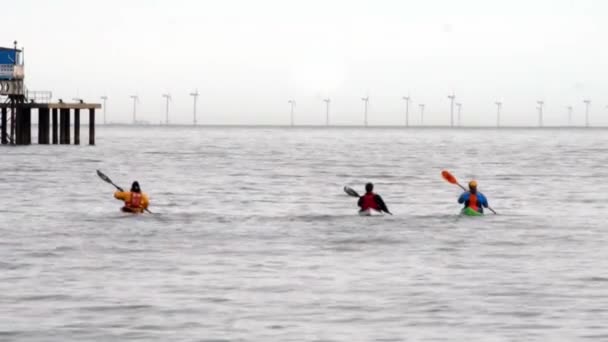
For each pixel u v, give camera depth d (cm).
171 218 9838
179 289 5875
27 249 7531
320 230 8850
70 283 6056
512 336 4725
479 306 5400
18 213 10312
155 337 4688
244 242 8019
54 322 4981
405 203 12100
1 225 9144
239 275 6384
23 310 5256
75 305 5388
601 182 16138
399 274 6450
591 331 4812
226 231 8756
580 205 11788
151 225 9194
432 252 7494
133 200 10144
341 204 11900
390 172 19062
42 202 11675
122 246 7731
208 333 4769
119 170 18662
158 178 16488
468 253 7444
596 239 8306
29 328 4856
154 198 12481
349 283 6094
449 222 9462
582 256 7300
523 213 10581
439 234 8556
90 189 13762
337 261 7019
